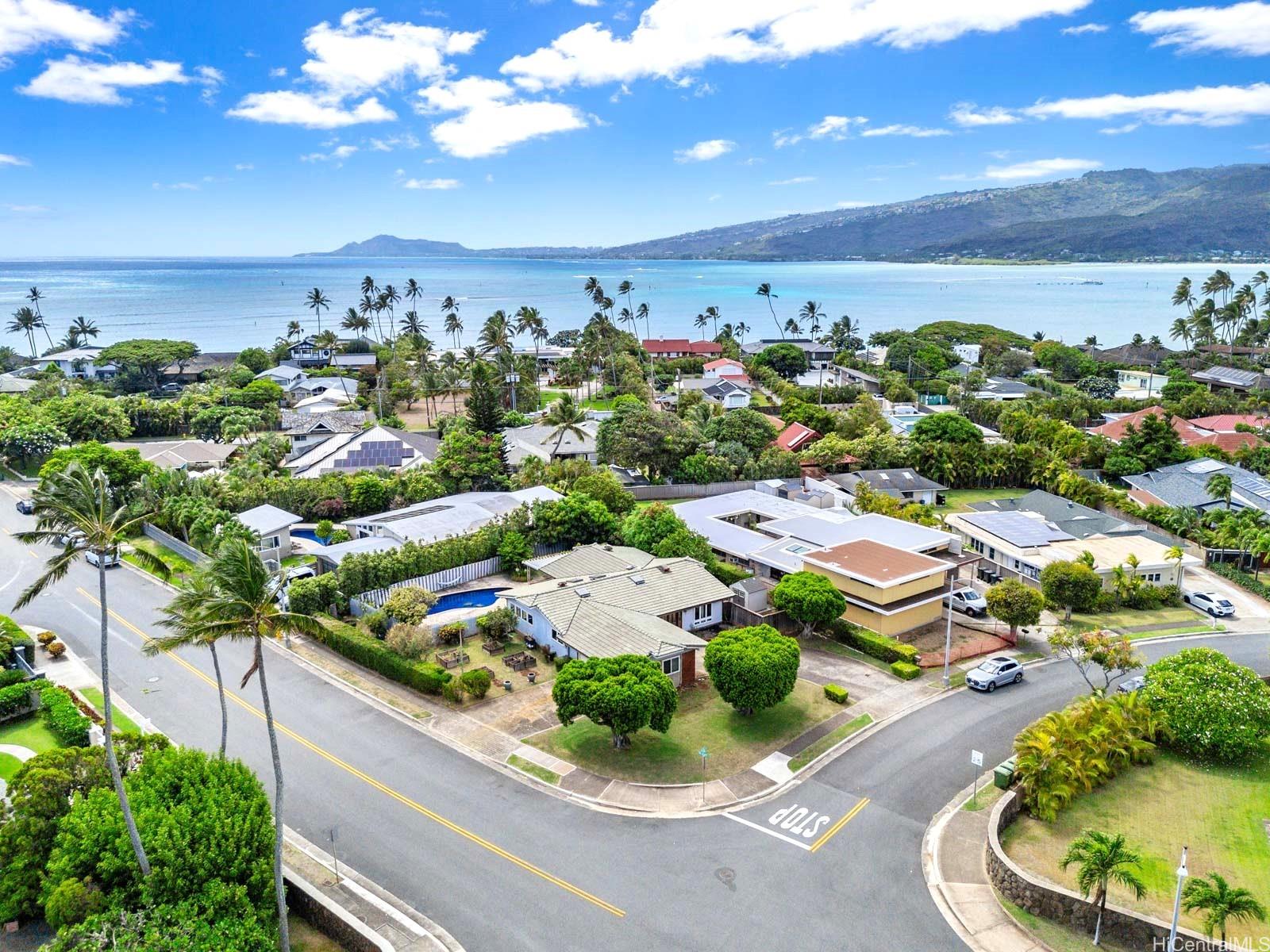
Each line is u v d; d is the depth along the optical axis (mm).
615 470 105688
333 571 65500
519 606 56906
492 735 44719
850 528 73125
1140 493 96188
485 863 34125
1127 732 41906
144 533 82750
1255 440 110125
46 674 51406
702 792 39250
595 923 30547
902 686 51031
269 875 29859
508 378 145375
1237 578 70875
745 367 189375
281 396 152375
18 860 30703
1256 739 41438
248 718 46750
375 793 39344
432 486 88812
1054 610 65312
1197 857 34375
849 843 35438
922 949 29359
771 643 45938
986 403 136875
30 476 102875
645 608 54531
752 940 29672
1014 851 34625
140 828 29938
